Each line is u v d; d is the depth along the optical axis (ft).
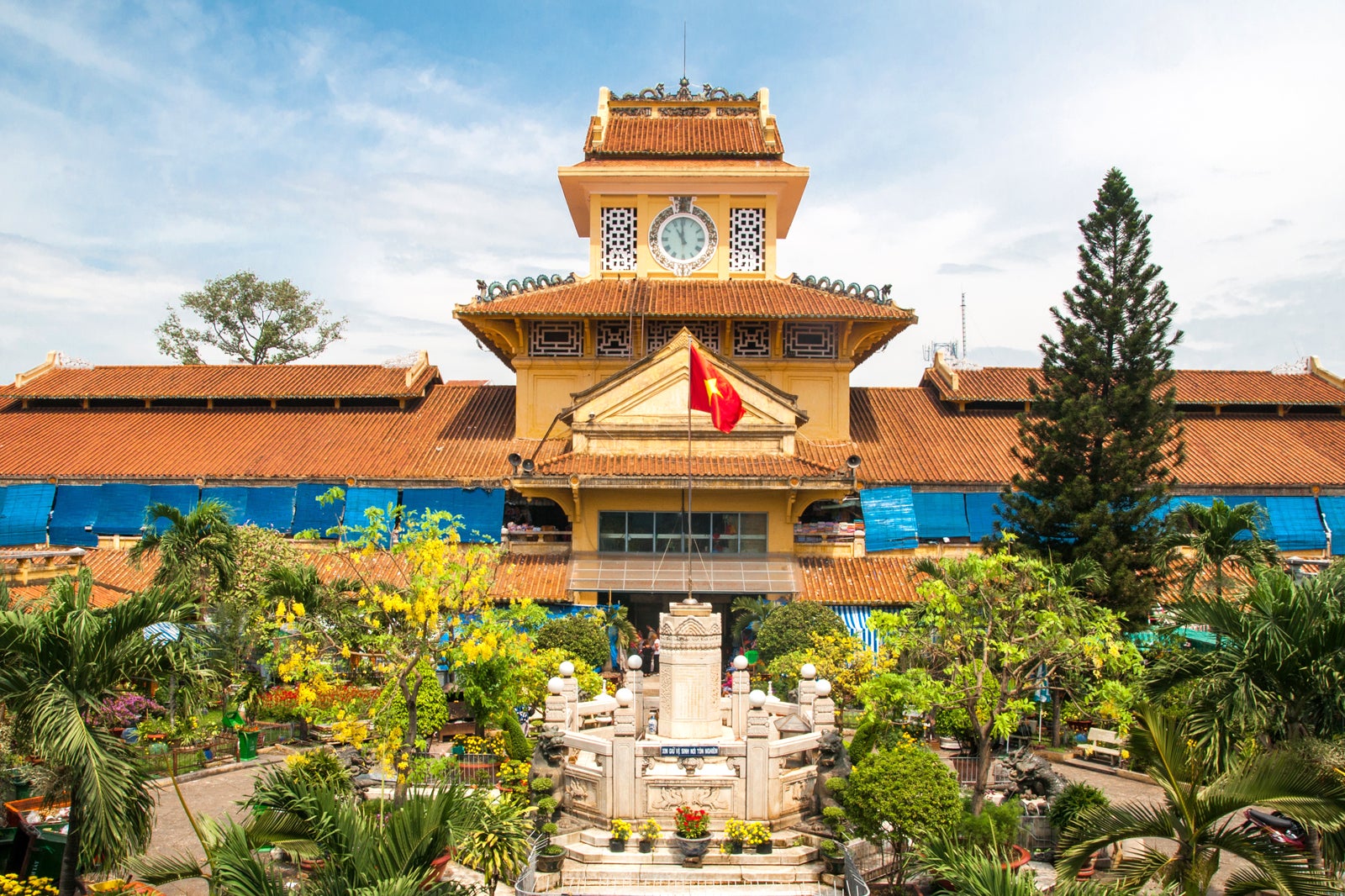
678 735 82.12
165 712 99.14
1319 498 145.89
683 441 136.05
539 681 96.58
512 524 146.00
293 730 106.52
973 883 46.01
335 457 148.56
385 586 81.71
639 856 71.26
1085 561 84.53
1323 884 48.80
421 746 78.28
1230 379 172.14
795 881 69.05
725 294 150.10
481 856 61.93
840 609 130.21
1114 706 66.95
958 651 79.10
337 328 241.96
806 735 83.41
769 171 156.97
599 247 160.25
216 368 170.19
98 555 136.46
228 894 46.09
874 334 148.87
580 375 149.69
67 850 55.67
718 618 83.87
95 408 164.66
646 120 169.07
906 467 147.13
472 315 143.23
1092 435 120.37
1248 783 50.37
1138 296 124.67
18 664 54.60
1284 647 53.93
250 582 108.68
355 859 47.42
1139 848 76.79
